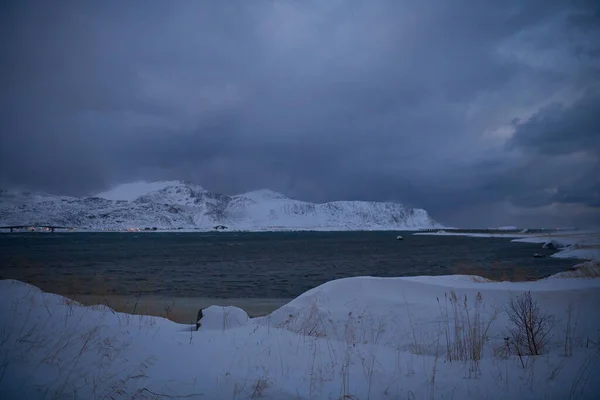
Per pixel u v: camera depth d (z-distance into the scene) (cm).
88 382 437
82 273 3191
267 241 11444
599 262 1886
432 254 5369
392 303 933
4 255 5406
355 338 798
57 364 473
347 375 486
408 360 556
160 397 413
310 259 4812
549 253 4738
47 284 2344
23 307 672
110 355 515
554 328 761
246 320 805
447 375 495
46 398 395
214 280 2755
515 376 486
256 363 515
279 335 639
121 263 4278
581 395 425
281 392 432
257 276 3019
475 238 12156
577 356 557
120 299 1711
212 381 456
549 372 494
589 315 822
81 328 606
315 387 448
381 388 448
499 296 960
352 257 5094
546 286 1096
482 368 522
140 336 604
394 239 12394
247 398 417
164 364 501
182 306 1656
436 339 752
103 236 15875
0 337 535
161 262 4406
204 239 13112
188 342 589
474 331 683
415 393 436
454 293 973
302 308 959
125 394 416
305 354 558
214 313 795
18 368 453
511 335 745
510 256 4597
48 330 582
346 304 950
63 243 9694
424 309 895
